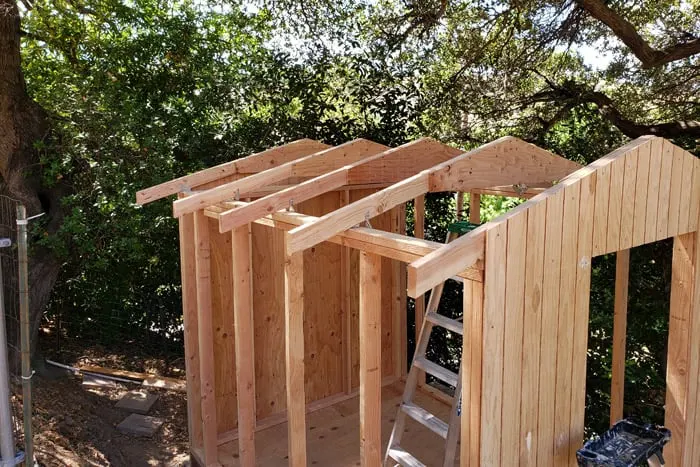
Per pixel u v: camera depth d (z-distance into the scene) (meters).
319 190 3.45
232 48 8.28
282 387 4.84
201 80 7.55
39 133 6.27
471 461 2.33
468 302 2.30
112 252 6.68
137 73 7.38
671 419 3.39
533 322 2.42
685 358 3.31
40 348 7.25
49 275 6.52
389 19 7.59
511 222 2.28
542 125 7.46
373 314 2.81
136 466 4.85
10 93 6.07
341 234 2.95
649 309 5.81
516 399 2.39
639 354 6.08
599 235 2.68
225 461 4.13
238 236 3.48
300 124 7.11
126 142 6.54
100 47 7.33
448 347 6.68
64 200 6.11
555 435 2.61
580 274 2.62
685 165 3.10
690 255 3.27
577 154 6.88
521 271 2.34
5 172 6.21
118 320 7.52
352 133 7.06
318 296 5.01
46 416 5.36
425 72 7.50
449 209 7.07
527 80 8.11
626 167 2.76
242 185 3.83
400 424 3.80
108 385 6.42
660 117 7.53
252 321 4.55
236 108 7.57
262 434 4.54
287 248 2.64
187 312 4.26
